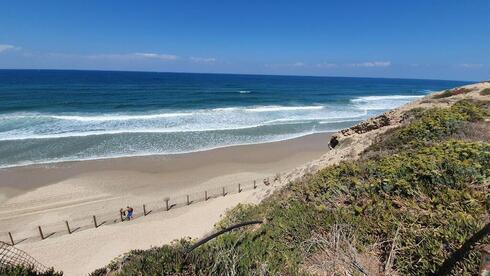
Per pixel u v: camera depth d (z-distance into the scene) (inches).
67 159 893.2
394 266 142.1
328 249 158.1
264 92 3125.0
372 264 146.8
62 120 1363.2
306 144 1127.0
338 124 1491.1
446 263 124.9
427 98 593.9
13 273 147.7
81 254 504.7
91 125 1290.6
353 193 209.6
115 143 1048.2
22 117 1373.0
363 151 365.7
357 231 167.3
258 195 406.0
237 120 1501.0
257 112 1761.8
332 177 249.8
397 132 370.9
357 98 2817.4
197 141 1111.0
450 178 188.1
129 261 178.5
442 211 161.0
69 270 466.9
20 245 523.2
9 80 3806.6
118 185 749.3
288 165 912.9
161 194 716.0
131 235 557.3
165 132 1199.6
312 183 251.0
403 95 3363.7
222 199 687.7
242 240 179.6
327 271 144.4
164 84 3806.6
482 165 194.1
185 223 591.8
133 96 2374.5
